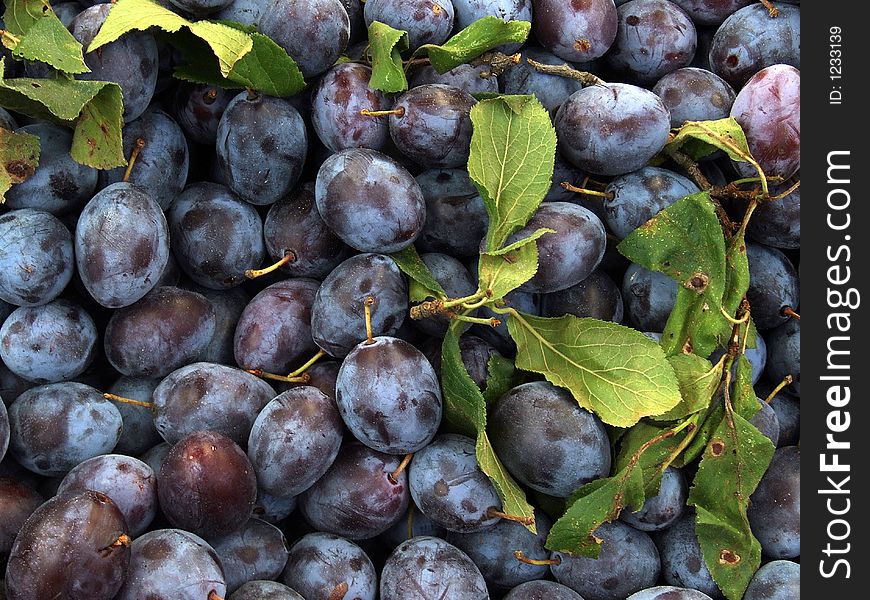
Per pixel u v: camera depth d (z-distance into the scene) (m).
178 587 0.53
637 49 0.63
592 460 0.57
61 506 0.53
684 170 0.61
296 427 0.57
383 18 0.60
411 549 0.58
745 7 0.63
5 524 0.55
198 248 0.60
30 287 0.57
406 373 0.56
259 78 0.59
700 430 0.58
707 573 0.59
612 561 0.58
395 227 0.58
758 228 0.62
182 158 0.61
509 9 0.61
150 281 0.57
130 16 0.57
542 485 0.57
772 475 0.60
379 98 0.59
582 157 0.60
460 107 0.59
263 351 0.59
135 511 0.56
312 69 0.59
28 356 0.58
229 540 0.57
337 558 0.57
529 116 0.59
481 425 0.56
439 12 0.60
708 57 0.64
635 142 0.59
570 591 0.58
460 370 0.57
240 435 0.58
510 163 0.59
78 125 0.58
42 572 0.52
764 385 0.64
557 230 0.58
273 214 0.61
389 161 0.58
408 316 0.60
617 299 0.61
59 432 0.57
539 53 0.62
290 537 0.60
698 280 0.59
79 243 0.57
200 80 0.60
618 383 0.57
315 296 0.60
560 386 0.58
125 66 0.58
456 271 0.60
